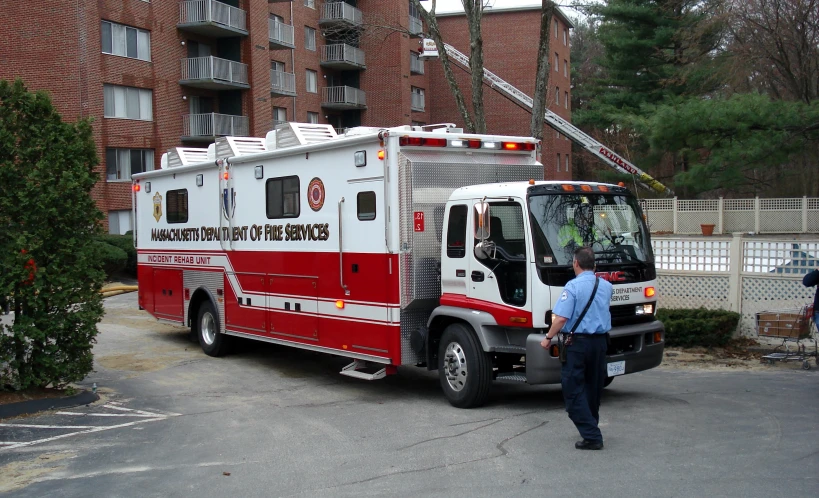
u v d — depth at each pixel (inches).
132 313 701.9
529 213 305.7
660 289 507.5
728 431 279.3
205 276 488.7
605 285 262.2
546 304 300.7
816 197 1350.9
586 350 257.9
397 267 337.7
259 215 433.1
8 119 341.7
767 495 210.8
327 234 380.2
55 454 280.8
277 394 380.8
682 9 1395.2
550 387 382.9
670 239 501.7
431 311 352.2
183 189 506.6
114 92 1104.8
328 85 1679.4
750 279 470.3
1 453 282.7
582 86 2175.2
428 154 347.3
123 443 294.0
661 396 343.3
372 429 303.4
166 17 1189.1
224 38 1311.5
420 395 369.1
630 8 1366.9
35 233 343.9
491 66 1873.8
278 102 1514.5
